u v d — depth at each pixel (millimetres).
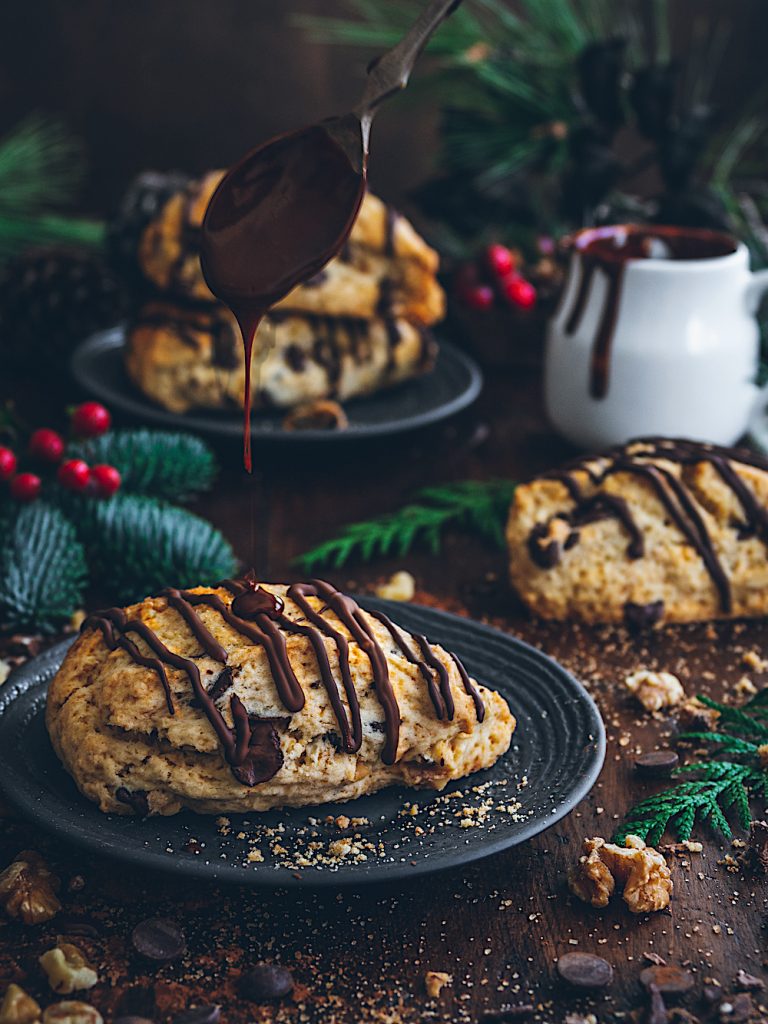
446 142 910
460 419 790
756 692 581
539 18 912
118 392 746
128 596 621
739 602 625
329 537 677
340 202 502
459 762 501
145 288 817
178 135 1198
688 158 842
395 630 516
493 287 826
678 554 618
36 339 813
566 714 529
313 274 506
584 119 864
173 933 468
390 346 753
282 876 456
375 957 466
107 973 459
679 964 464
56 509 628
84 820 481
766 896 488
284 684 491
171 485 681
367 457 748
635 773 536
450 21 907
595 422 711
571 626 623
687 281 683
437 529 692
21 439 716
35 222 917
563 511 628
